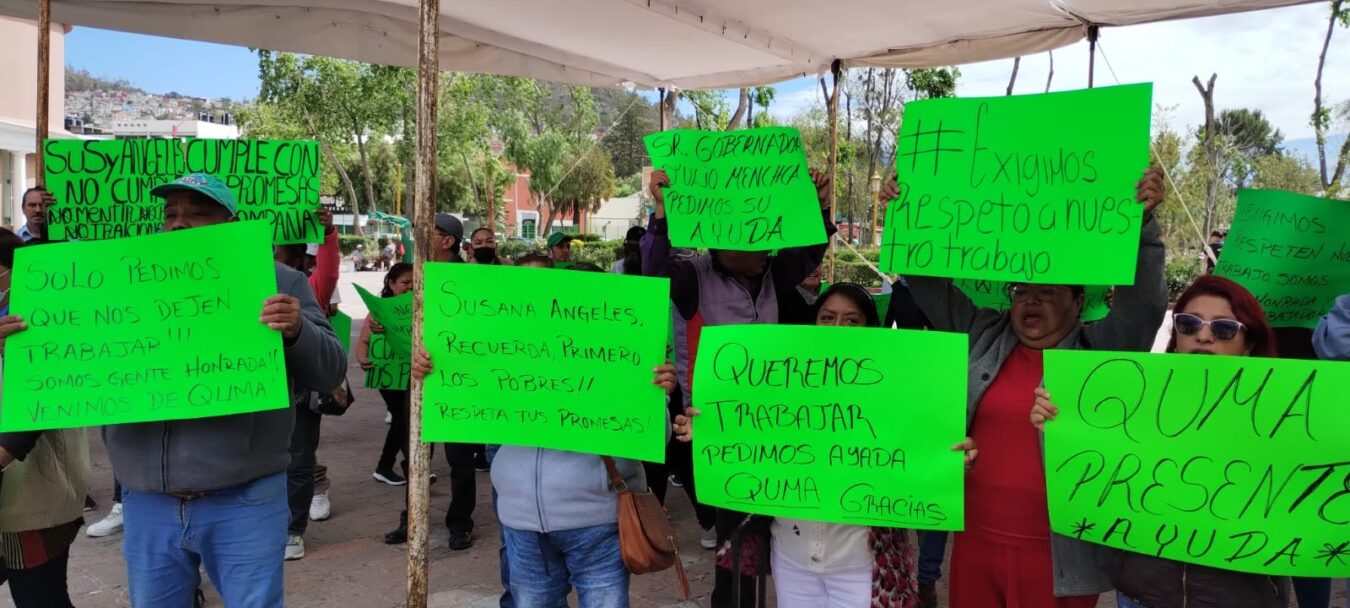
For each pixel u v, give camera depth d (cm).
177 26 622
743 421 254
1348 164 2139
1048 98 262
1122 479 218
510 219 6975
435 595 427
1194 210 2717
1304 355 394
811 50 696
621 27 654
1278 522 206
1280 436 205
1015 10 557
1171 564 220
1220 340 225
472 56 746
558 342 266
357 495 606
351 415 896
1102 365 218
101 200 397
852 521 245
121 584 438
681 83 878
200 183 277
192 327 259
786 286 401
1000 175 267
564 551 279
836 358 245
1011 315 265
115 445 270
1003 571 247
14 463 304
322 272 490
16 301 256
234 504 271
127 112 18375
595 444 262
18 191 2169
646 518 269
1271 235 394
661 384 260
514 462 278
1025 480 244
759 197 359
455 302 269
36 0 569
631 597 427
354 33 677
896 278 506
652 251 382
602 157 5572
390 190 5634
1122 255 248
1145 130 250
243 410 256
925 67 707
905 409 240
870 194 2803
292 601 422
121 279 259
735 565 277
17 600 320
